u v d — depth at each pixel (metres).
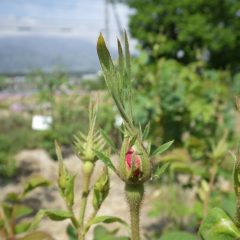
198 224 0.28
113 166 0.10
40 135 1.03
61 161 0.13
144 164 0.10
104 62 0.09
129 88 0.09
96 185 0.13
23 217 0.67
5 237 0.21
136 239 0.10
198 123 0.53
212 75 0.66
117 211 0.68
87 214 0.41
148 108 0.50
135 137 0.10
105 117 0.56
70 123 1.02
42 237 0.17
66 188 0.13
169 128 0.50
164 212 0.47
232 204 0.14
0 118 1.29
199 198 0.30
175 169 0.29
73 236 0.17
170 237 0.15
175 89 0.53
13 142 1.09
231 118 0.56
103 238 0.18
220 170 0.32
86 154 0.13
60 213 0.13
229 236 0.11
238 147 0.10
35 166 0.99
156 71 0.52
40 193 0.81
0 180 0.91
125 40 0.09
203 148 0.34
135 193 0.10
